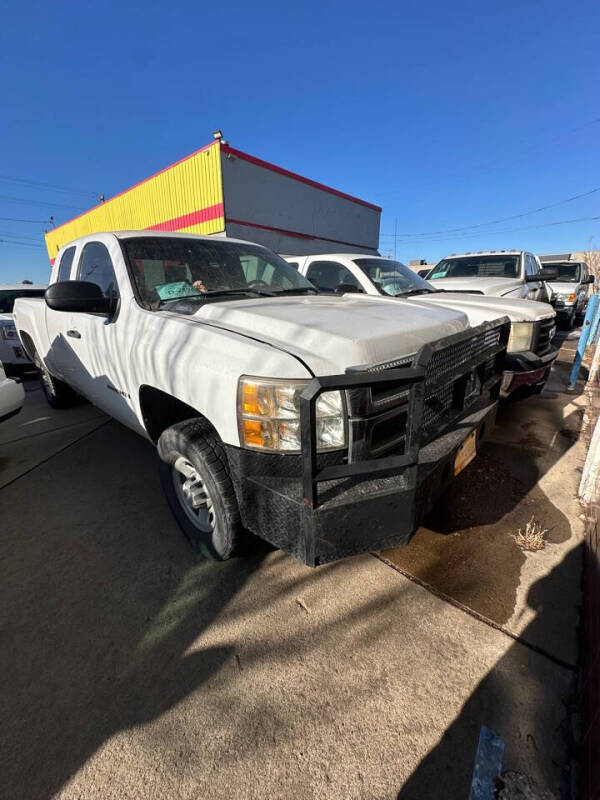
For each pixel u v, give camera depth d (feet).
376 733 4.76
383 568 7.39
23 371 24.39
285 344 5.61
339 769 4.42
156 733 4.78
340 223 43.96
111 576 7.33
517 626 6.15
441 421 6.72
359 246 48.01
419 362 5.11
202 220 33.78
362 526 5.05
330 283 16.69
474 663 5.58
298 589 6.93
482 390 7.95
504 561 7.54
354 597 6.74
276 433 5.15
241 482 5.58
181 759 4.52
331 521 4.87
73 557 7.87
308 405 4.51
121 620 6.38
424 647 5.82
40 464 11.96
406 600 6.66
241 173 32.58
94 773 4.41
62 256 12.52
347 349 5.30
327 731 4.78
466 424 6.93
